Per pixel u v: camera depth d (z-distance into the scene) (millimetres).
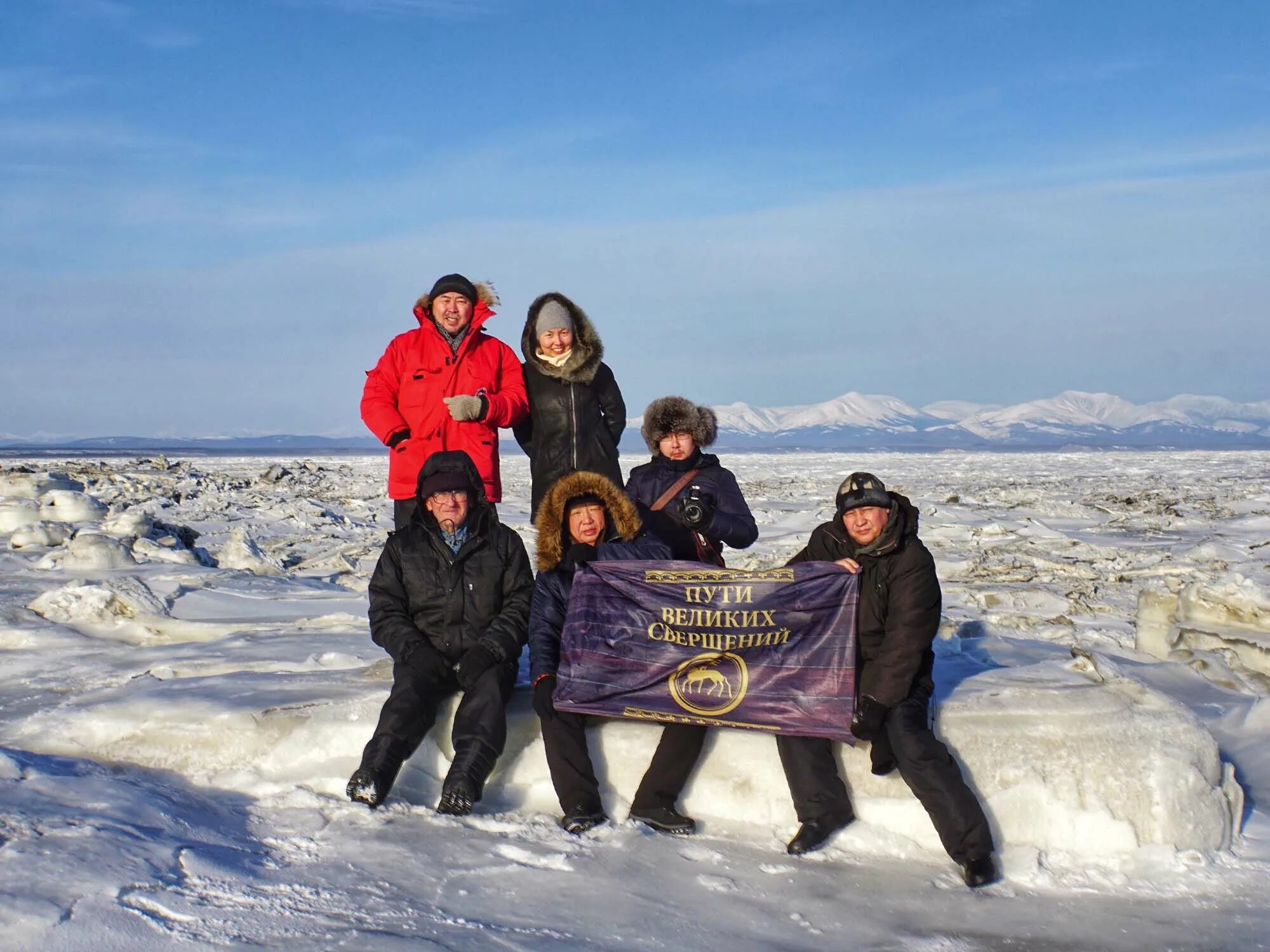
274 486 35031
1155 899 3949
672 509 5797
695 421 5844
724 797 4668
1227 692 6719
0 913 2963
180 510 22438
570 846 4191
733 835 4492
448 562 4973
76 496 15359
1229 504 25797
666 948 3336
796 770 4477
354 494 31375
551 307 6172
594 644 4742
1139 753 4398
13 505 14844
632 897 3725
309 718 4902
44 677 6242
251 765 4801
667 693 4641
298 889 3500
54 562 10484
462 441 6105
